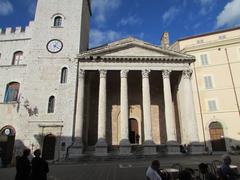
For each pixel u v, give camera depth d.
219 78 35.09
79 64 31.17
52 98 29.44
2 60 33.59
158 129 35.81
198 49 37.25
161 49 32.06
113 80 37.09
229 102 33.62
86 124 31.50
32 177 8.29
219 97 34.28
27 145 27.03
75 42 32.25
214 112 33.88
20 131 27.86
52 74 30.39
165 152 28.30
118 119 35.88
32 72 30.31
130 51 32.31
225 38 36.44
